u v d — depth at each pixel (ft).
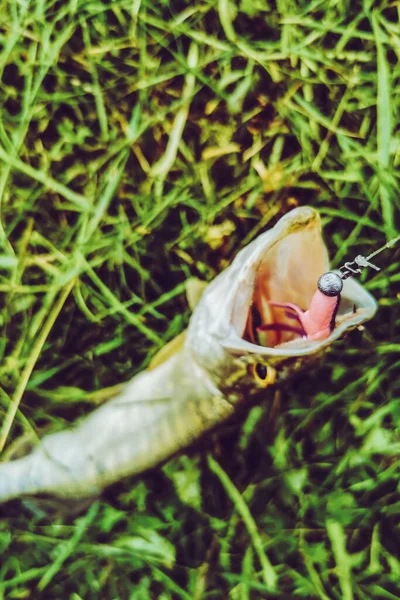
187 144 2.20
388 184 2.08
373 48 2.15
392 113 2.11
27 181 2.19
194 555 2.06
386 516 2.04
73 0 2.13
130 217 2.22
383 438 2.06
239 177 2.20
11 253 2.14
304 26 2.15
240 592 1.98
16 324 2.19
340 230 2.18
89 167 2.20
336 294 1.64
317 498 2.06
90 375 2.22
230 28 2.11
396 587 1.97
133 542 2.03
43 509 2.05
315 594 1.96
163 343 2.17
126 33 2.17
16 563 2.05
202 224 2.19
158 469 2.07
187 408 1.88
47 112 2.19
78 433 1.99
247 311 1.73
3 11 2.15
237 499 2.02
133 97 2.20
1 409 2.12
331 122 2.15
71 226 2.23
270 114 2.18
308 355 1.75
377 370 2.10
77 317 2.22
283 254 1.73
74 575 2.04
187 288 1.96
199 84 2.16
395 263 2.12
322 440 2.11
